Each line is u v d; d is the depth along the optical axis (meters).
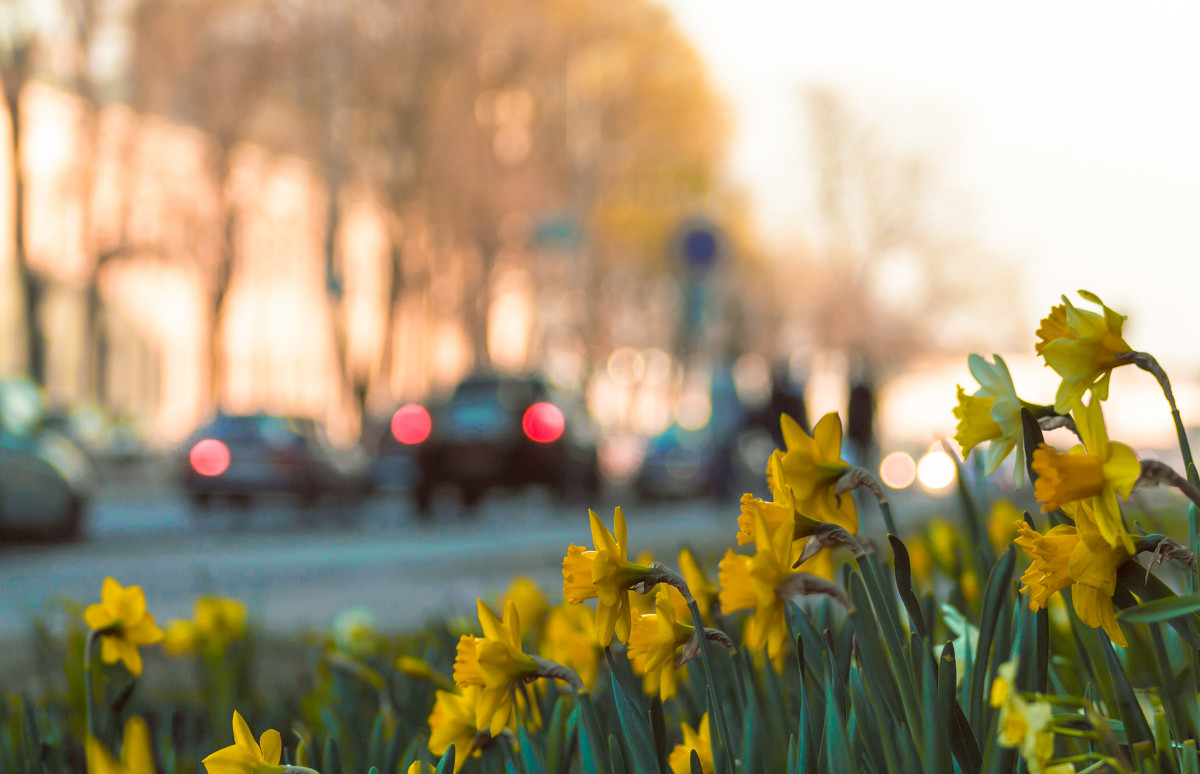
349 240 46.25
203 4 28.25
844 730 1.13
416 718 1.89
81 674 2.34
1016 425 1.07
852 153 60.84
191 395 45.34
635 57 37.50
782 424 1.18
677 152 39.59
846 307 60.62
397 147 30.67
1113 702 1.24
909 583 1.10
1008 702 0.94
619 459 28.08
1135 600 1.07
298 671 3.38
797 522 1.15
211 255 31.72
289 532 14.46
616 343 48.69
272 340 47.53
